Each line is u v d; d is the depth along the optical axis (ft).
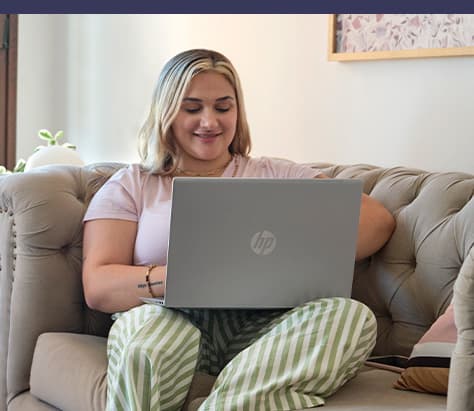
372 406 5.25
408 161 8.36
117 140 11.72
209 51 7.36
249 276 5.93
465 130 7.88
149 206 7.08
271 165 7.48
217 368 6.36
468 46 7.73
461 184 6.74
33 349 6.95
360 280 7.18
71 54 12.26
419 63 8.20
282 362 5.45
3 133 12.14
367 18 8.56
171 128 7.29
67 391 6.24
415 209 6.87
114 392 5.65
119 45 11.61
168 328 5.79
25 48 12.31
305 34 9.23
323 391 5.43
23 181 7.09
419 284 6.68
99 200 7.10
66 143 11.95
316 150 9.20
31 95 12.41
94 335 7.30
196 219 5.76
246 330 6.30
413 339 6.72
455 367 4.43
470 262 4.39
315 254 5.98
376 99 8.59
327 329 5.54
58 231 7.04
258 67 9.78
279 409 5.28
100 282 6.68
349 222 5.98
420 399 5.45
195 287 5.89
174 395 5.69
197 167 7.39
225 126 7.28
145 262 6.91
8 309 7.09
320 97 9.12
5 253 7.09
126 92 11.55
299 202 5.87
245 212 5.81
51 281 7.00
